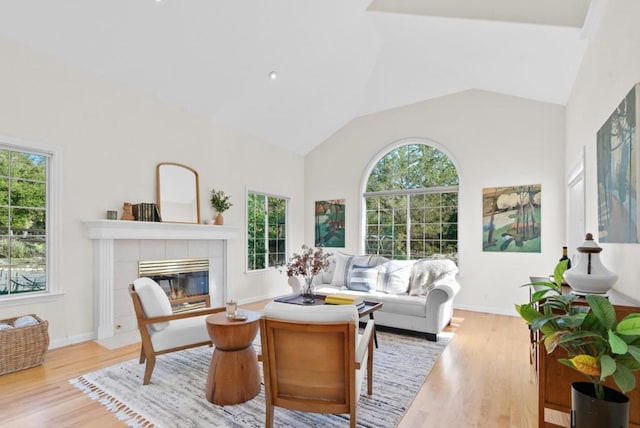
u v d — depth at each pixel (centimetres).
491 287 497
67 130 349
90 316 362
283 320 183
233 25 356
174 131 452
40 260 336
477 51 397
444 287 367
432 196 558
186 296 461
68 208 348
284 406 190
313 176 681
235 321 239
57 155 341
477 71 450
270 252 616
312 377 186
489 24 330
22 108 318
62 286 342
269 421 193
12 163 321
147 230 402
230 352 234
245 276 556
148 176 421
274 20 365
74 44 332
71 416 213
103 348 334
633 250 194
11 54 312
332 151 659
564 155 454
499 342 362
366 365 244
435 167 558
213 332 232
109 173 383
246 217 561
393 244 592
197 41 362
